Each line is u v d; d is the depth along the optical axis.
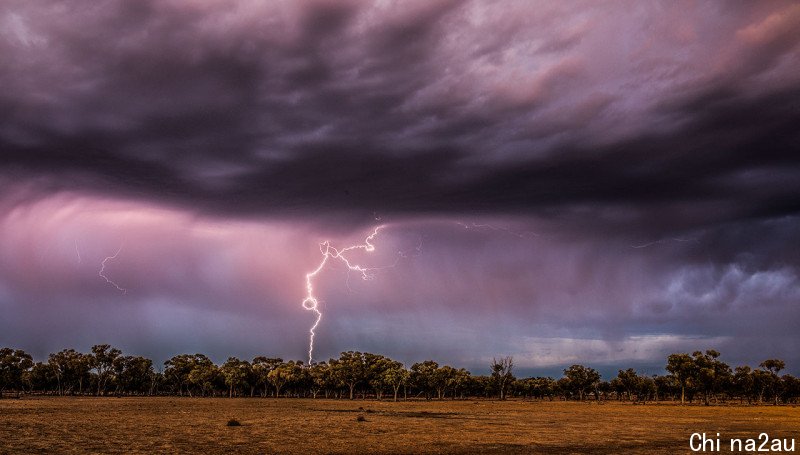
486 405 134.62
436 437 48.34
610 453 39.50
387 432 52.22
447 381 191.25
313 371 199.88
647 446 43.81
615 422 70.75
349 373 180.25
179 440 42.47
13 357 143.50
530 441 46.38
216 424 57.75
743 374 169.62
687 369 160.00
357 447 40.72
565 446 43.28
